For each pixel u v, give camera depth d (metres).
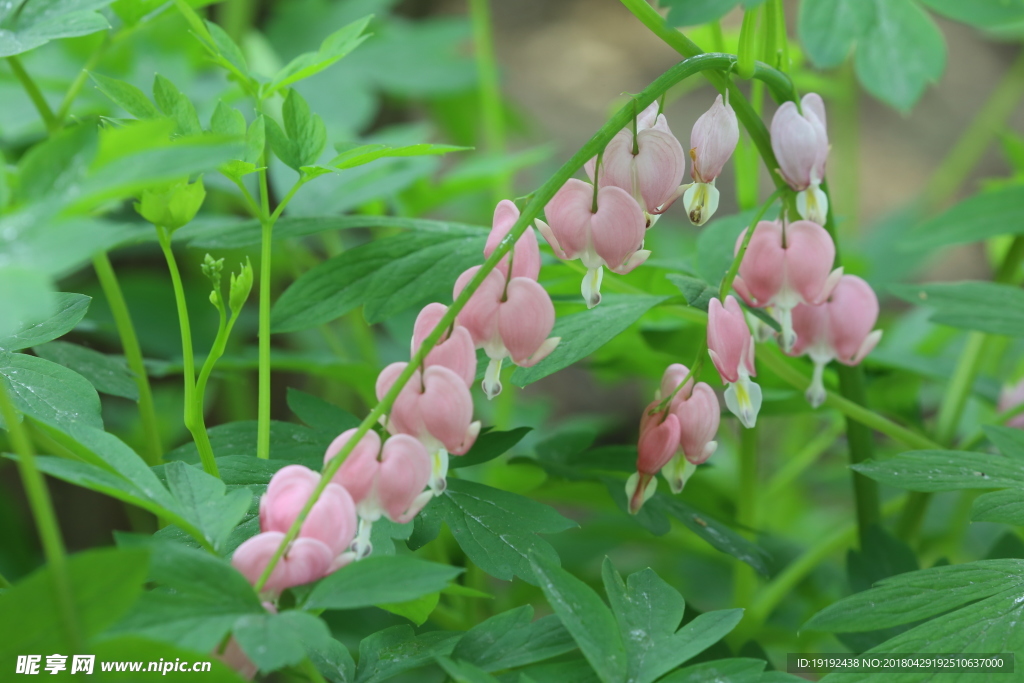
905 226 2.36
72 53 1.43
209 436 1.18
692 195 1.13
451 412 1.09
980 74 3.70
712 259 1.22
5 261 1.04
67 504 1.76
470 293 1.09
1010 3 1.22
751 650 1.20
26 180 1.05
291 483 1.08
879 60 1.23
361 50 2.10
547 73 3.47
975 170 3.37
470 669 1.10
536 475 1.28
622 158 1.12
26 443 1.06
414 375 1.09
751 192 1.26
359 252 1.20
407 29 2.18
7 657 1.06
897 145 3.47
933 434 1.32
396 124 2.40
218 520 1.09
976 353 1.30
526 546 1.14
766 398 1.27
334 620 1.31
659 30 1.15
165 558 1.07
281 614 1.07
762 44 1.18
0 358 1.14
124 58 1.46
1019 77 2.26
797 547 1.54
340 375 1.31
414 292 1.19
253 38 1.68
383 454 1.08
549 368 1.15
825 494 2.17
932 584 1.13
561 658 1.20
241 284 1.13
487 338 1.10
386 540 1.13
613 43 3.61
